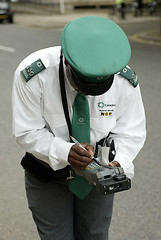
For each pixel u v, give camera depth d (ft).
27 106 6.89
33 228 12.02
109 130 7.17
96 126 7.06
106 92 6.86
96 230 8.17
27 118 6.97
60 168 7.00
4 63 35.53
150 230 11.87
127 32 58.65
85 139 7.09
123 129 7.37
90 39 5.77
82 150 6.53
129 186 6.25
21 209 12.89
